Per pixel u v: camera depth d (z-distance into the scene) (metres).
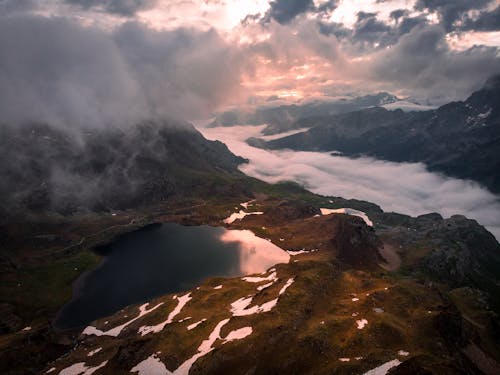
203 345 140.62
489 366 130.38
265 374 119.50
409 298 152.62
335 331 128.75
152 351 144.88
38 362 178.38
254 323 142.25
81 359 165.62
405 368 100.94
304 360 119.25
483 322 193.12
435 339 124.31
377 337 123.75
